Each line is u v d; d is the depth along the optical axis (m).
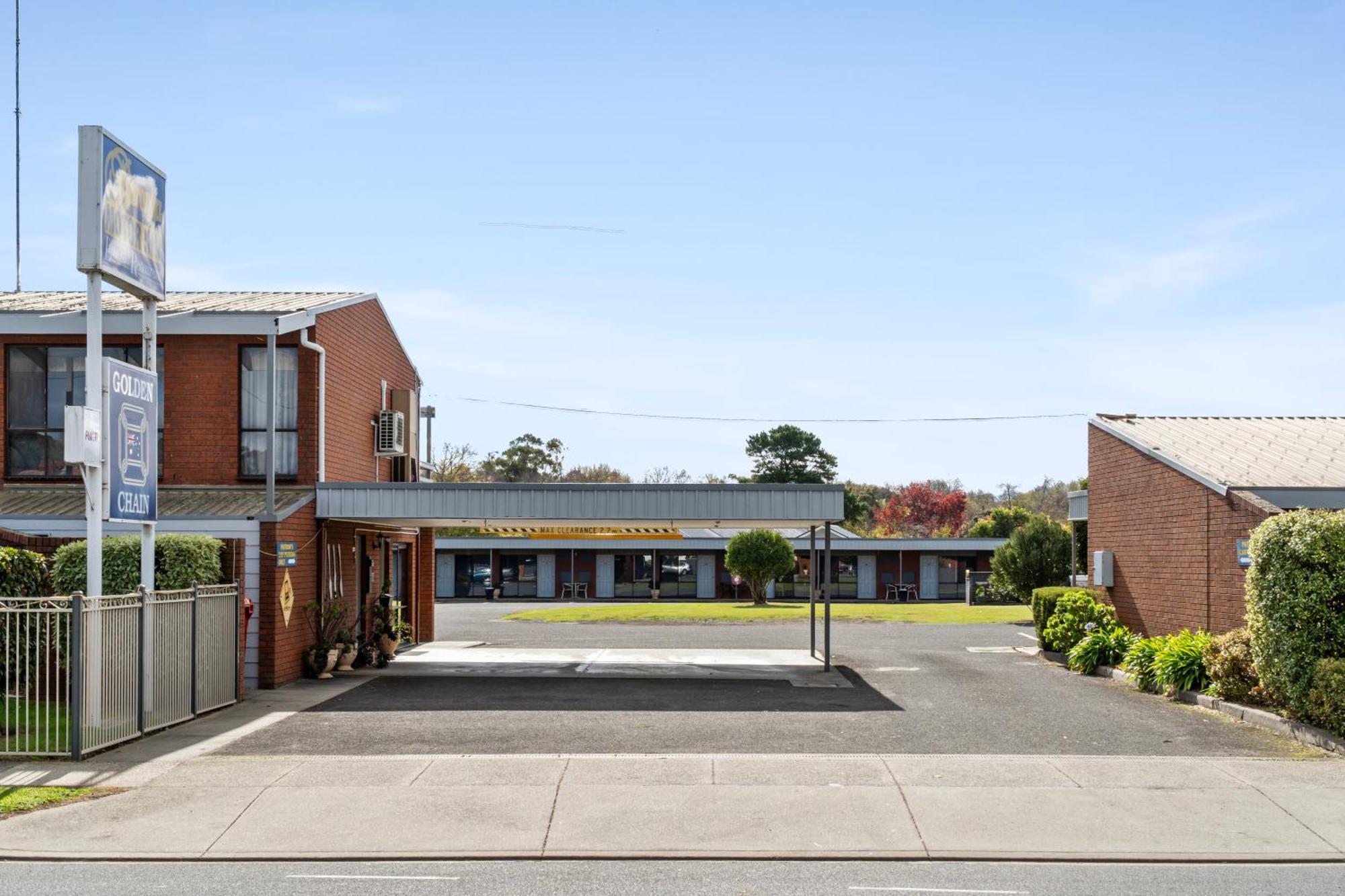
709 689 18.11
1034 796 10.53
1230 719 14.84
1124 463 22.98
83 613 12.37
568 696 17.16
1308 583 13.29
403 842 9.20
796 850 8.98
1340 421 24.83
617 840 9.23
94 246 13.28
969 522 89.25
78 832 9.49
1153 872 8.48
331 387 21.45
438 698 17.02
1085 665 20.41
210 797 10.54
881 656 23.94
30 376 21.25
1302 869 8.59
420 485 20.12
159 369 20.89
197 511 18.75
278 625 18.39
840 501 20.02
